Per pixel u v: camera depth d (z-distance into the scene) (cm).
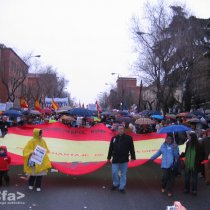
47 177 1361
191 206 1000
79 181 1302
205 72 4094
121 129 1164
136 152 1433
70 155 1363
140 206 982
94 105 4891
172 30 3628
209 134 1346
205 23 3916
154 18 3691
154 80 3866
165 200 1059
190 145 1152
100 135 1434
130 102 8281
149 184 1285
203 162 1187
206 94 4347
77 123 2686
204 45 3853
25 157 1109
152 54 3744
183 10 3669
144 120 2066
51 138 1409
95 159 1362
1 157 1162
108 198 1062
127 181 1331
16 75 6862
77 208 941
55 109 4425
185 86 4031
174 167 1140
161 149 1167
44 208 932
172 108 5062
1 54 6619
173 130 1183
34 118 3111
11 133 1430
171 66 3653
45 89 7906
